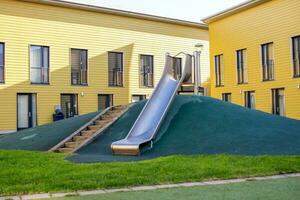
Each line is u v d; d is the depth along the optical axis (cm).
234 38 2784
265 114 1605
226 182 779
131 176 820
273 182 770
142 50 3012
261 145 1223
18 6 2488
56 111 2564
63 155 1198
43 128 1795
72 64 2700
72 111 2688
